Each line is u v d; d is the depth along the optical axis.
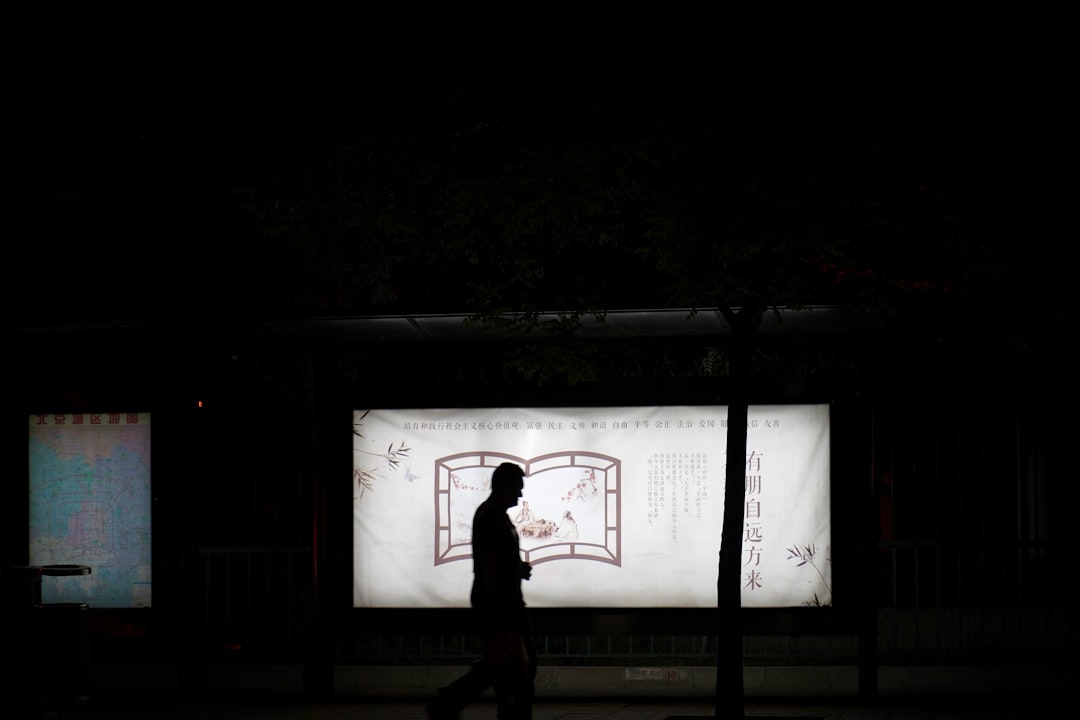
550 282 12.48
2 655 10.93
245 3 15.27
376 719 11.41
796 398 11.94
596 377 11.85
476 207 10.98
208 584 13.18
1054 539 13.09
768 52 10.52
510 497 9.10
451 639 14.67
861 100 10.34
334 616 12.49
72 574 10.87
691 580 12.13
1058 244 11.89
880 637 14.38
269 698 12.77
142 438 12.79
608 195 10.73
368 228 11.56
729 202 10.41
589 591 12.20
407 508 12.45
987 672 12.25
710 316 11.64
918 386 13.16
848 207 10.52
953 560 15.75
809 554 11.99
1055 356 12.80
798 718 10.92
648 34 10.59
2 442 12.82
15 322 12.05
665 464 12.19
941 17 10.59
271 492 15.78
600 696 12.59
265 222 11.84
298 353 12.30
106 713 11.92
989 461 15.55
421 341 12.27
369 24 14.42
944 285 12.54
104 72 16.28
